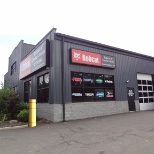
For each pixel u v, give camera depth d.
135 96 17.55
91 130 8.91
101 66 14.93
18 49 22.27
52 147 6.44
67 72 12.98
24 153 5.92
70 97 12.84
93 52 14.59
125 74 17.02
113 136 7.52
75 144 6.68
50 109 12.44
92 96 14.17
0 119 12.76
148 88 19.38
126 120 11.38
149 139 6.81
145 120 11.05
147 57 19.67
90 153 5.66
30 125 10.53
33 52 15.47
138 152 5.53
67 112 12.52
